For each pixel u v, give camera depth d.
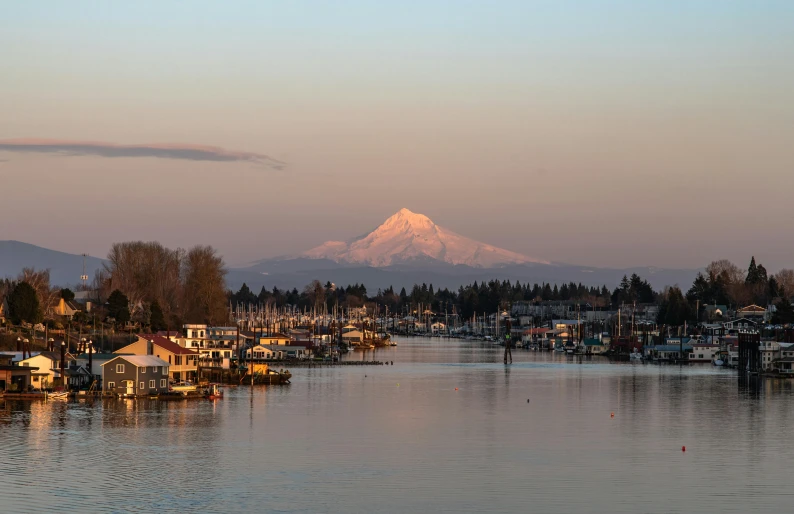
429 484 102.38
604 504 94.81
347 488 100.44
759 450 122.75
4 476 104.38
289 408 161.38
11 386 166.75
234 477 105.06
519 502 95.31
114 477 104.50
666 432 137.75
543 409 165.00
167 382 176.62
